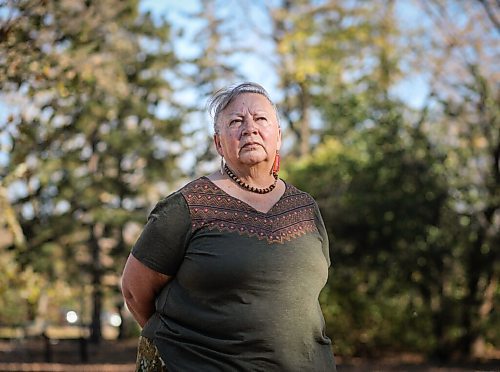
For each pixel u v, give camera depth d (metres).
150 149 23.17
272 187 3.03
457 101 17.78
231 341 2.80
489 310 17.83
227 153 2.99
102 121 21.69
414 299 17.56
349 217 17.03
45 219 19.86
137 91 24.20
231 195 2.95
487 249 17.36
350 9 24.17
